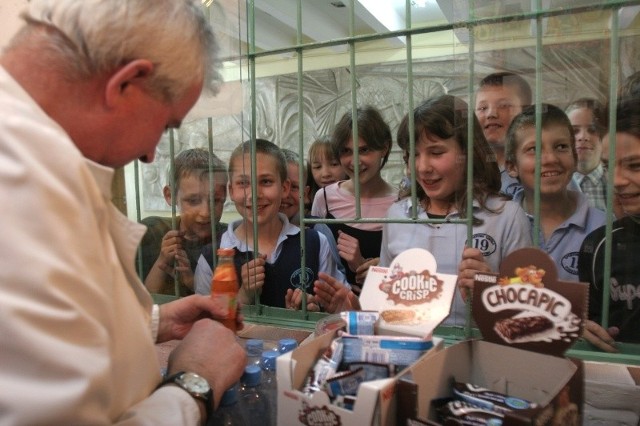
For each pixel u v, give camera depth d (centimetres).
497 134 80
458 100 82
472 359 60
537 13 72
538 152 75
